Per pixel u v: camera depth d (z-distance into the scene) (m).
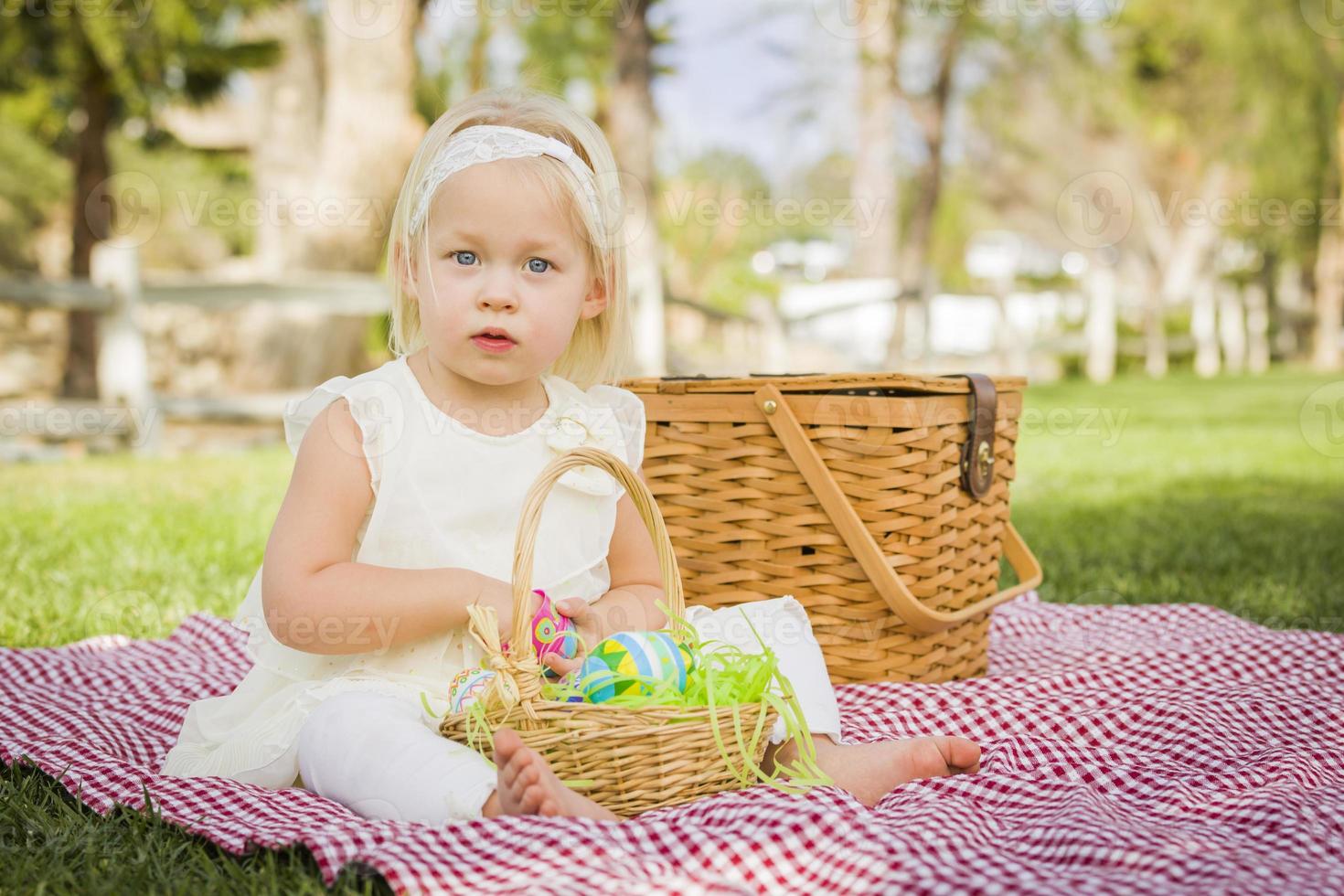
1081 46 14.34
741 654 1.49
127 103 9.15
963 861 1.19
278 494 4.51
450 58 12.05
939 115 13.04
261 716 1.58
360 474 1.57
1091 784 1.59
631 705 1.36
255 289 6.91
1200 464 6.09
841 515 1.99
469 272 1.57
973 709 1.87
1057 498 4.80
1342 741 1.77
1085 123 16.48
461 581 1.51
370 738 1.39
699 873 1.18
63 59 8.72
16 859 1.26
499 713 1.34
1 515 3.92
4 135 15.90
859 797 1.51
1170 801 1.50
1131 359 15.16
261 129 12.81
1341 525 4.10
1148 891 1.10
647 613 1.69
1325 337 16.52
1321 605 2.90
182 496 4.45
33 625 2.58
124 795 1.45
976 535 2.21
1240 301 16.22
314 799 1.43
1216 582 3.18
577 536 1.68
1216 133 15.77
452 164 1.58
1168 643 2.46
